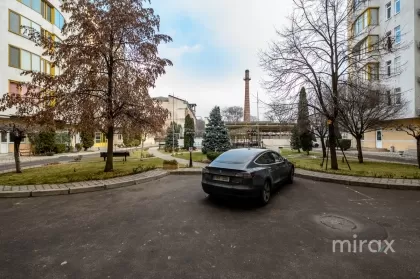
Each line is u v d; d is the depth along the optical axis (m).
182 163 14.36
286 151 28.44
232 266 3.00
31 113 9.42
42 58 23.25
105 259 3.19
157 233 4.05
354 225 4.40
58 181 8.01
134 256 3.27
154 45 9.98
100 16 9.33
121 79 9.84
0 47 19.27
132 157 19.56
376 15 22.97
